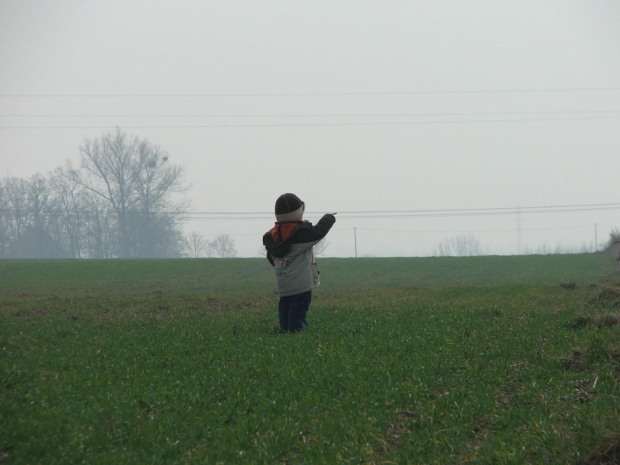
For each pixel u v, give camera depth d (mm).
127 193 195125
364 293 44844
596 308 25953
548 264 98062
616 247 92875
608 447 9984
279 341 19344
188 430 11375
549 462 10133
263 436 11258
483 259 110312
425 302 32844
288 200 21906
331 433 11398
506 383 14656
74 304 38188
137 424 11539
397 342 18797
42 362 16156
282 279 21891
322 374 14961
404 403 13109
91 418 11625
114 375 15094
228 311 31875
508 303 30156
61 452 9992
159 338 20641
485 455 10430
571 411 12172
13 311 33781
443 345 18281
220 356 17266
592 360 15438
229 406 12695
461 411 12492
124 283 79000
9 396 12727
